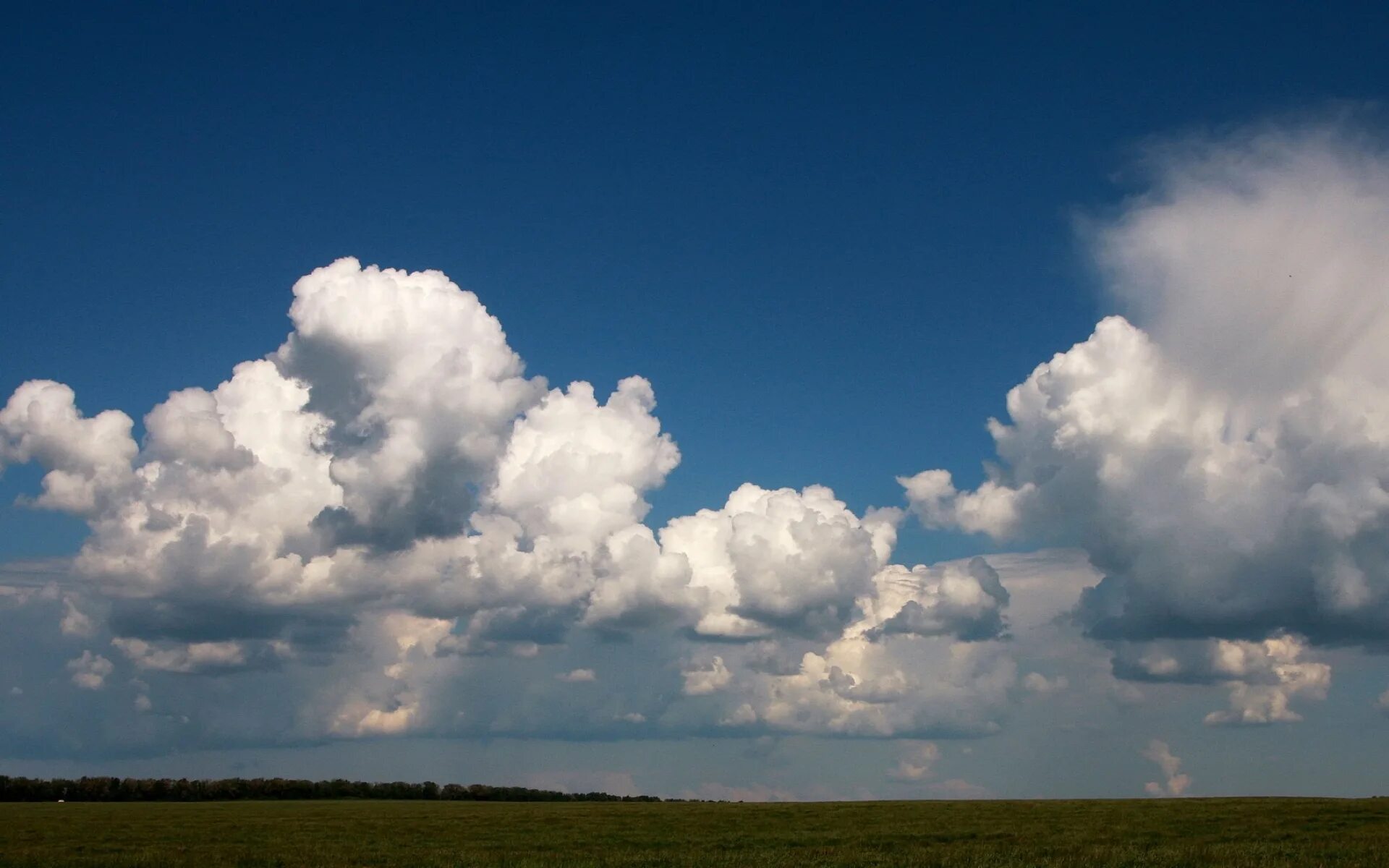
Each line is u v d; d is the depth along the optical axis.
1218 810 67.44
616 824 68.69
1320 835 49.75
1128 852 42.81
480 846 53.44
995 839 52.38
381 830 66.25
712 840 55.09
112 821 80.50
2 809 109.81
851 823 65.19
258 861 46.16
